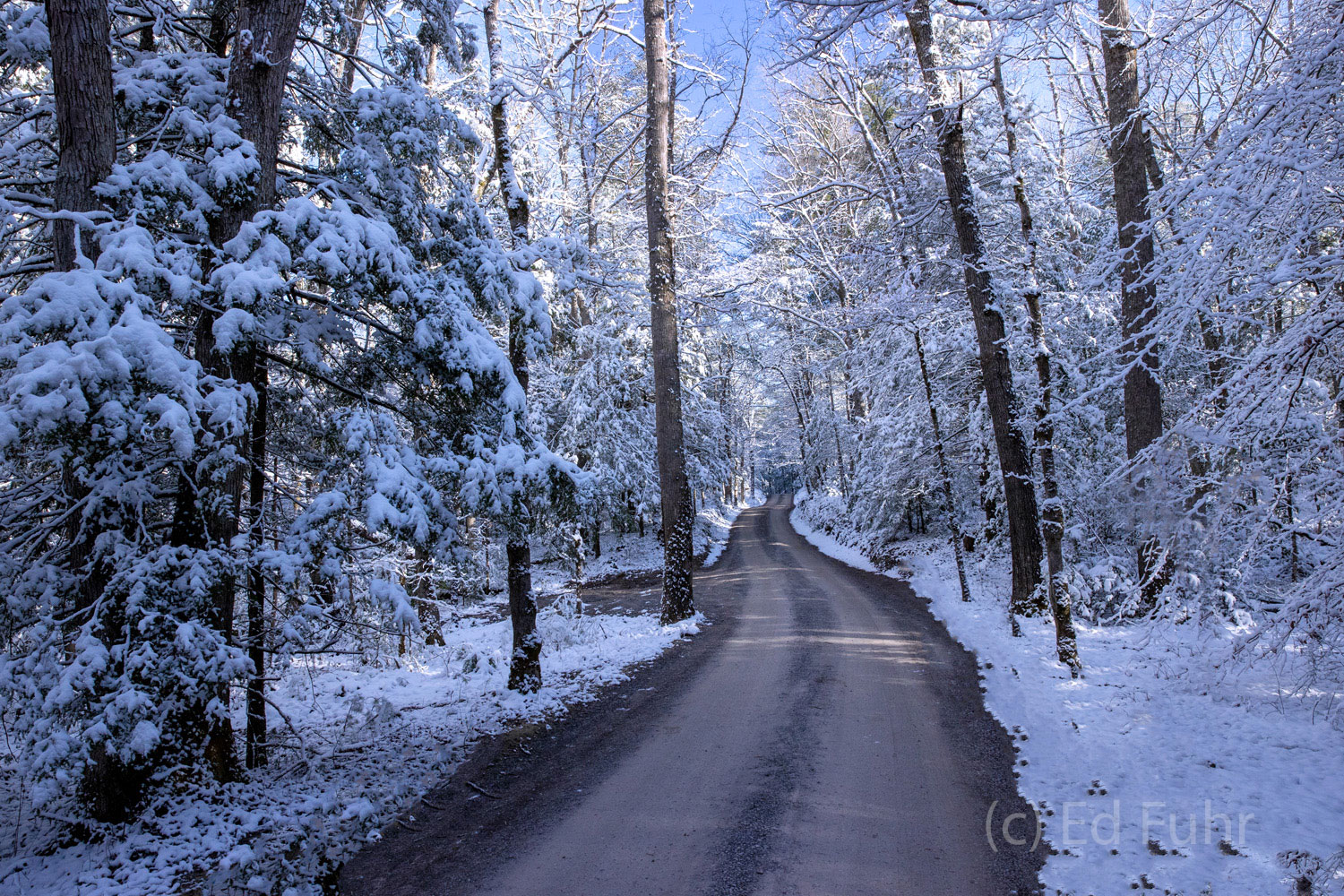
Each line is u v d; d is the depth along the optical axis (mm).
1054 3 5676
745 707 9008
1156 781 5879
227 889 4629
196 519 5762
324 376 7363
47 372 4070
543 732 8266
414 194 7820
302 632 6086
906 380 21031
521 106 14555
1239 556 5027
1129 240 10758
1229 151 4363
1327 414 5258
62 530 5859
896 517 25281
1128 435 11500
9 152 6156
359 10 9711
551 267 10328
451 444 7816
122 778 5469
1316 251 5430
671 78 17172
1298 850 4457
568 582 22562
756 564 26484
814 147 26750
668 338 15891
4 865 5109
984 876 4785
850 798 6152
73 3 5512
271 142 6531
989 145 17500
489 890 4840
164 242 5418
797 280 26438
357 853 5367
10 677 4676
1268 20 4863
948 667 10609
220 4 7258
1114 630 11320
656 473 26641
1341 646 4930
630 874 5020
